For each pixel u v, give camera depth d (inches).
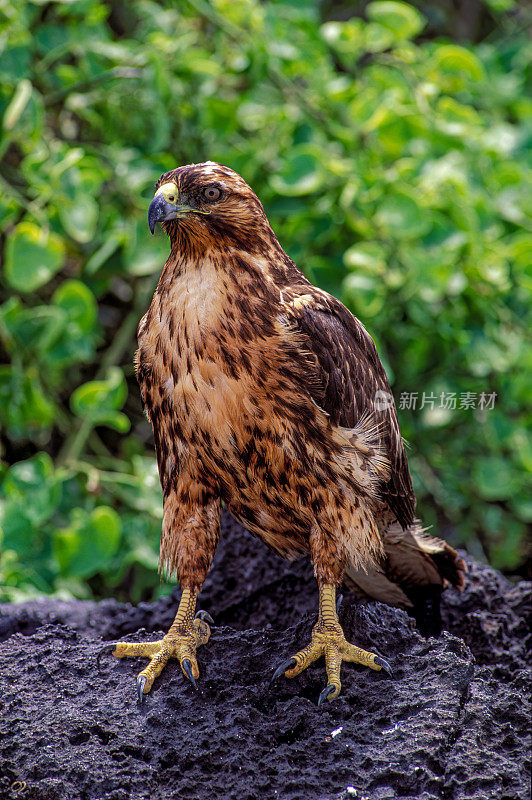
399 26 453.4
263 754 207.5
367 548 241.0
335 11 650.8
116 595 490.9
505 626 296.8
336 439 235.9
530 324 471.5
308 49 461.7
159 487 437.7
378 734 210.5
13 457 512.4
